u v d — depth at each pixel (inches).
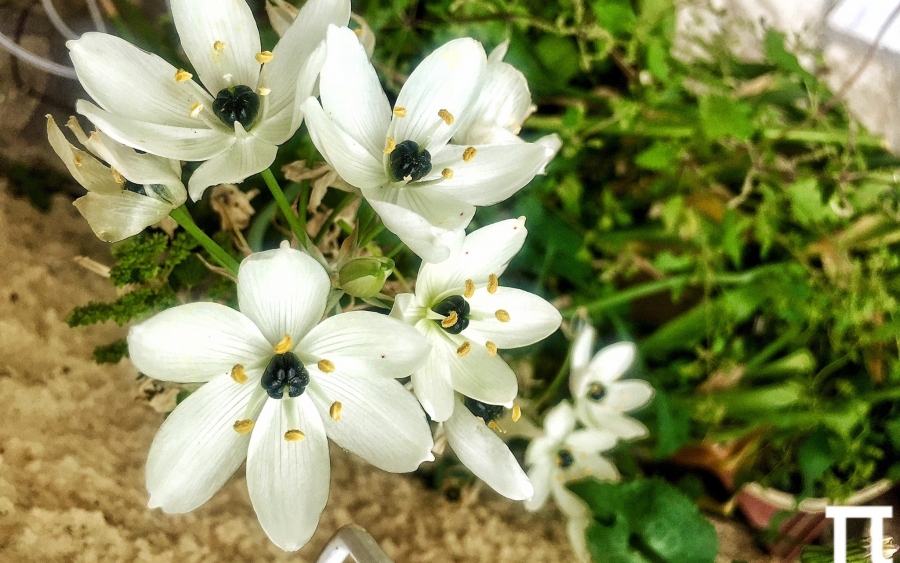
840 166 8.7
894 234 8.6
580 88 9.6
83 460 7.3
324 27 4.4
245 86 4.5
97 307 5.6
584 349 7.2
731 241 8.4
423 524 8.2
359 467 8.3
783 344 8.8
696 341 8.7
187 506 4.0
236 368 4.0
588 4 8.8
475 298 5.0
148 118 4.4
